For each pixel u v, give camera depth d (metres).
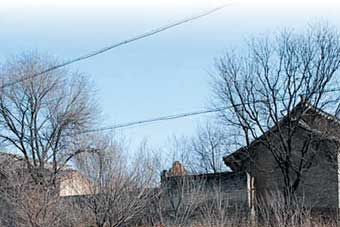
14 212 24.02
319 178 34.50
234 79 37.88
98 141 29.75
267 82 34.44
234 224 24.09
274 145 34.88
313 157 34.50
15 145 34.81
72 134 34.97
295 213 22.47
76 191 24.09
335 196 33.97
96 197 22.73
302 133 34.97
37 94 35.81
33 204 22.88
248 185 30.25
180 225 24.73
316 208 32.41
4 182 25.44
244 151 36.31
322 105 34.09
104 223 22.66
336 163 34.19
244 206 29.30
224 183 30.06
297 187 34.06
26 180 25.31
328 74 33.84
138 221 24.39
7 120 35.22
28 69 42.69
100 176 22.97
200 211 25.72
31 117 35.41
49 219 22.84
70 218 22.95
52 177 28.19
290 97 34.34
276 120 34.59
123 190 22.97
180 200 26.06
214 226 23.77
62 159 32.09
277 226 22.70
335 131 34.19
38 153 34.56
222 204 26.62
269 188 35.75
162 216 25.44
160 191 24.69
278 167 35.53
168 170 28.36
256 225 24.03
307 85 33.97
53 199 23.06
